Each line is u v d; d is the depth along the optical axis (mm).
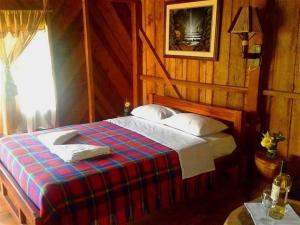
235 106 3498
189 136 3281
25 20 3861
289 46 2959
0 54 3775
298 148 3008
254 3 3111
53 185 2213
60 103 4383
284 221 1854
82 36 4406
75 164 2543
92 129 3523
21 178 2500
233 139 3371
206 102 3812
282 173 1984
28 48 3977
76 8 4270
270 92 3125
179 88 4145
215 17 3502
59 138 2957
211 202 3184
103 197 2412
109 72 4723
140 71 4781
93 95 4531
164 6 4145
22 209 2369
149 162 2688
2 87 3885
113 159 2662
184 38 3922
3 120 3992
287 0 2924
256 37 3088
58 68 4277
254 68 3145
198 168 3002
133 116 4121
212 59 3611
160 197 2775
